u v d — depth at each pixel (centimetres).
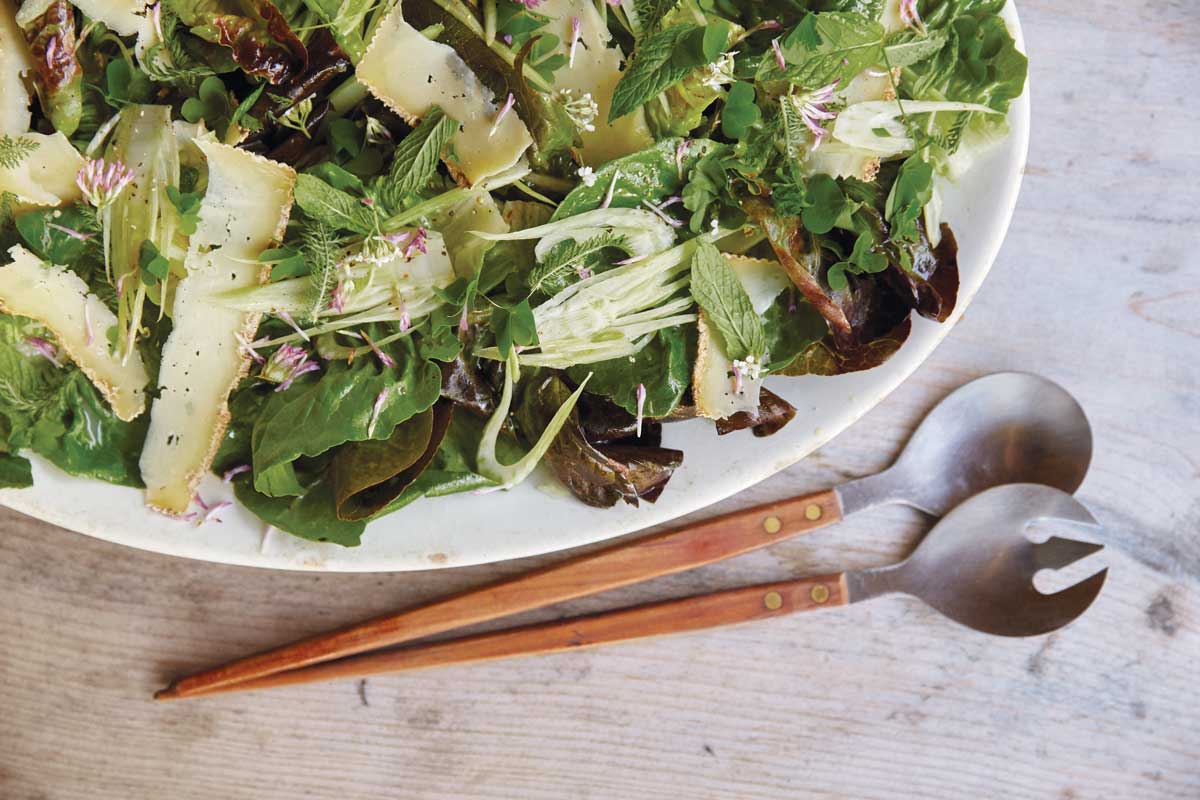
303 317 53
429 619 59
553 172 54
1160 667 62
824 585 60
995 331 61
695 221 53
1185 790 62
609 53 53
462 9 52
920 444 61
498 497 56
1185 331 62
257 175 52
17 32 52
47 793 60
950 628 61
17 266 52
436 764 61
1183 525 62
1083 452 61
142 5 51
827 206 53
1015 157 55
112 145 52
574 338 54
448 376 54
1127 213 61
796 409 56
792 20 53
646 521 56
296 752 61
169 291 53
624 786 61
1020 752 61
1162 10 61
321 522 55
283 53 52
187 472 54
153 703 60
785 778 61
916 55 54
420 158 52
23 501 54
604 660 61
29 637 60
